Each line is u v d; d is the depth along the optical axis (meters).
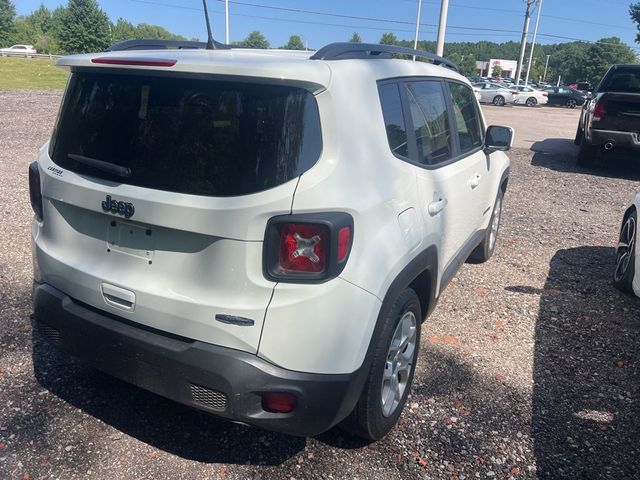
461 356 3.82
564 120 24.61
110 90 2.57
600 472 2.77
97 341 2.56
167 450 2.79
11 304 4.22
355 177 2.38
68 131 2.72
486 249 5.43
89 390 3.23
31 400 3.12
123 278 2.50
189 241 2.33
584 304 4.74
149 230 2.42
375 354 2.59
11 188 7.60
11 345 3.66
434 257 3.17
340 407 2.38
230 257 2.24
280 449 2.83
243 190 2.22
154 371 2.42
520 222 7.23
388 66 2.99
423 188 3.03
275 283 2.23
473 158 4.32
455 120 4.04
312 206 2.20
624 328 4.33
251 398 2.29
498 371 3.65
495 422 3.12
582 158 11.28
